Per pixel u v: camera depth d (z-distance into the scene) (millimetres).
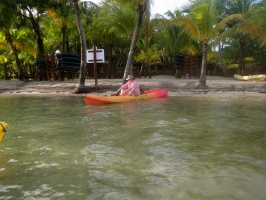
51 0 19203
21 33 21656
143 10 14414
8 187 2959
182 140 4754
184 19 14922
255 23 15562
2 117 7379
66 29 23312
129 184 2984
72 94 14836
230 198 2631
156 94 12156
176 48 24953
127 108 8922
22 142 4723
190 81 17891
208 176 3170
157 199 2635
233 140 4734
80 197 2709
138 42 29016
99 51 15234
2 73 34750
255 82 16688
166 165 3539
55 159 3818
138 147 4352
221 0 25172
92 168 3467
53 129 5758
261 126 5906
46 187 2947
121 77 30281
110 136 5086
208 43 17016
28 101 11602
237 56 32656
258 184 2939
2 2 17594
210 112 7906
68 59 19469
